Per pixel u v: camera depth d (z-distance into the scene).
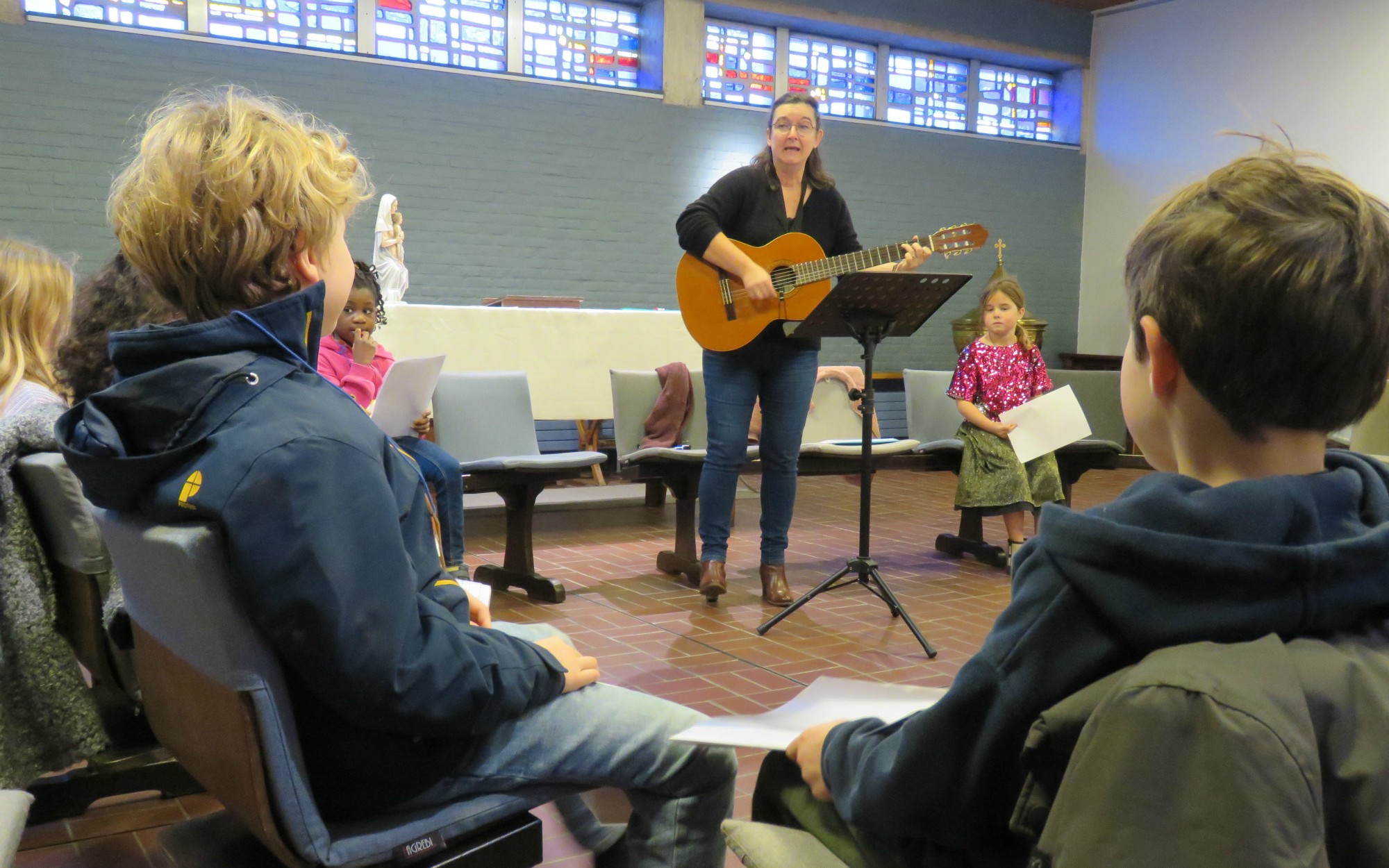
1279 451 0.65
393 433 3.26
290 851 1.00
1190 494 0.62
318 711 1.05
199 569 0.92
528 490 3.92
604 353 6.21
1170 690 0.54
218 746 1.04
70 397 1.98
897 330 3.21
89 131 7.11
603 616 3.62
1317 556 0.58
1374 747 0.56
